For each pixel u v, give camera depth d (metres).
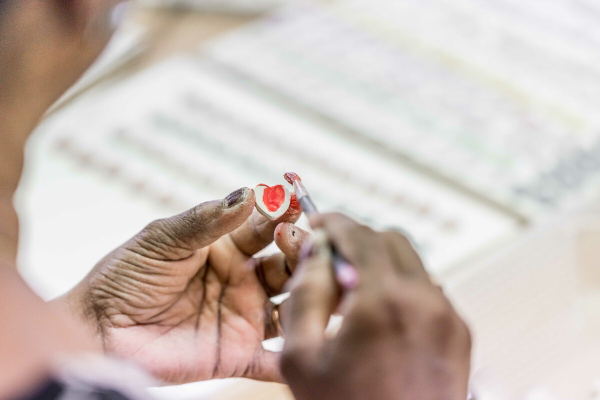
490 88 1.03
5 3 0.49
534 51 1.10
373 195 0.89
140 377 0.48
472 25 1.14
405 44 1.09
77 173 0.90
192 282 0.66
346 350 0.50
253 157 0.91
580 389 0.75
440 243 0.86
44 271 0.83
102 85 0.99
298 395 0.51
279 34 1.10
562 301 0.81
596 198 0.89
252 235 0.66
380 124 0.96
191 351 0.65
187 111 0.96
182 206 0.87
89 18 0.51
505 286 0.82
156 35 1.07
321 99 0.99
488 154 0.93
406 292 0.50
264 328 0.67
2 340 0.46
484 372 0.76
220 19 1.11
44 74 0.51
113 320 0.64
